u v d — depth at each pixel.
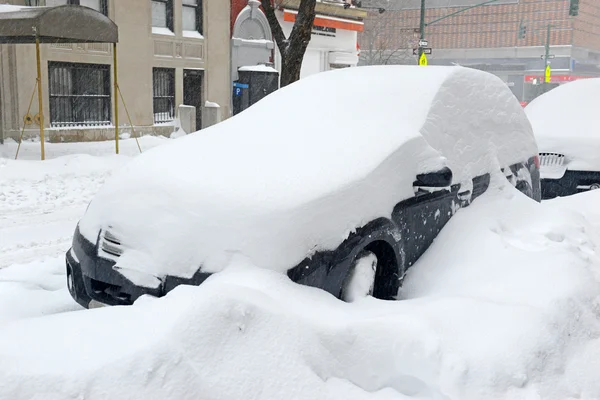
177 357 2.71
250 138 4.74
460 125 5.24
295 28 15.47
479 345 3.22
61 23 13.86
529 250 4.52
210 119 23.17
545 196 8.77
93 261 4.05
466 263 4.40
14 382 2.54
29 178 12.09
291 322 2.99
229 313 2.89
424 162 4.53
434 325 3.27
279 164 4.19
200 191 3.94
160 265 3.76
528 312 3.52
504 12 84.62
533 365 3.19
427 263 4.54
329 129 4.72
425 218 4.62
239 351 2.83
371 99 5.14
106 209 4.22
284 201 3.76
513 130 6.01
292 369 2.85
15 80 17.72
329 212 3.82
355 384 3.02
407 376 3.08
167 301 3.10
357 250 3.93
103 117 20.30
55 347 2.76
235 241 3.66
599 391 3.25
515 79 86.00
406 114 4.93
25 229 8.39
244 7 25.98
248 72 24.23
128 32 20.64
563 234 5.00
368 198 4.07
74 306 5.06
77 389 2.55
